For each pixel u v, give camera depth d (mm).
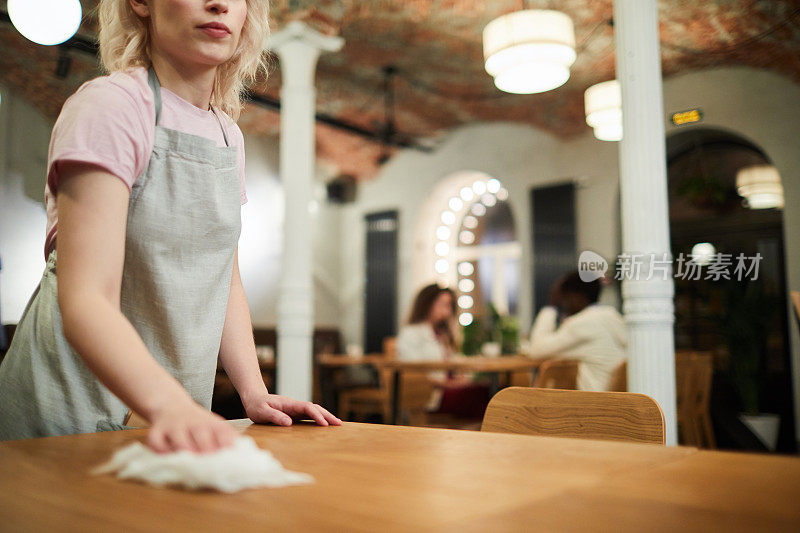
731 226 7637
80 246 908
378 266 10555
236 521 486
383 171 10703
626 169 3619
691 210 7949
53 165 958
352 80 7930
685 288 7293
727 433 6039
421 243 10258
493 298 10055
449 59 7227
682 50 6672
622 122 3682
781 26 5961
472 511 518
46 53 6359
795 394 6785
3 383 1202
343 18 5957
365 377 10383
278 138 10047
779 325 7191
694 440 4793
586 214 8375
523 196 8992
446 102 8578
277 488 599
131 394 745
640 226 3539
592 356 4578
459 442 893
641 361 3465
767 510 518
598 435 1226
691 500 552
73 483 615
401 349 5605
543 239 8688
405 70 7578
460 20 6285
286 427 1096
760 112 6934
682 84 7383
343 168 10820
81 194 935
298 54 5539
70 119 990
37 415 1150
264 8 1365
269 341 9492
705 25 6109
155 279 1138
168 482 600
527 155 9000
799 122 6727
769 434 6480
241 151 1365
